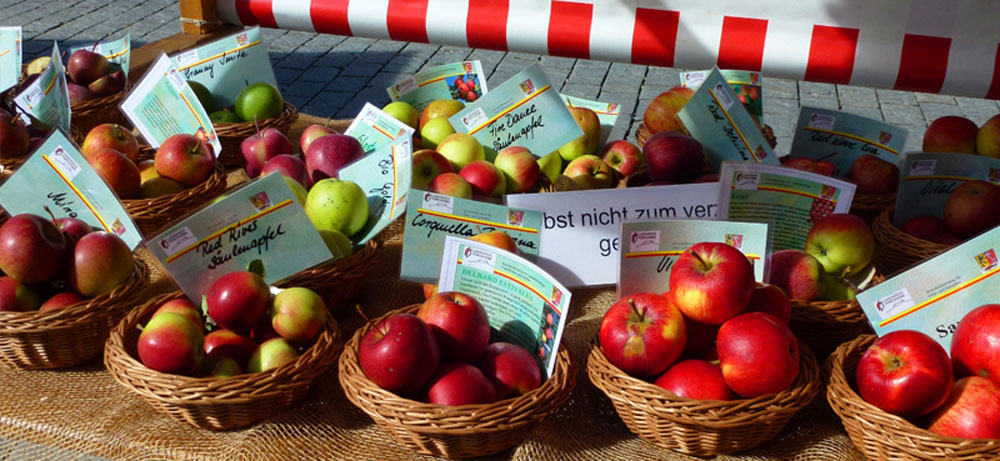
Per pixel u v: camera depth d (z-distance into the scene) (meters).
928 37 3.06
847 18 3.12
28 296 1.84
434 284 2.02
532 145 2.62
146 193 2.36
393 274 2.27
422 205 2.03
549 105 2.59
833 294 1.96
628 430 1.72
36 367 1.83
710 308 1.61
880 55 3.13
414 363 1.53
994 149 2.53
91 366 1.88
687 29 3.28
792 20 3.17
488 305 1.88
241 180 2.77
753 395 1.56
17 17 6.62
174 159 2.38
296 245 1.94
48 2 7.00
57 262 1.84
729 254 1.66
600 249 2.18
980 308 1.62
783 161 2.74
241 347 1.74
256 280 1.74
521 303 1.82
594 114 2.82
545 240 2.15
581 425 1.72
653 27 3.30
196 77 3.00
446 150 2.50
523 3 3.39
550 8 3.38
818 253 2.09
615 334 1.63
